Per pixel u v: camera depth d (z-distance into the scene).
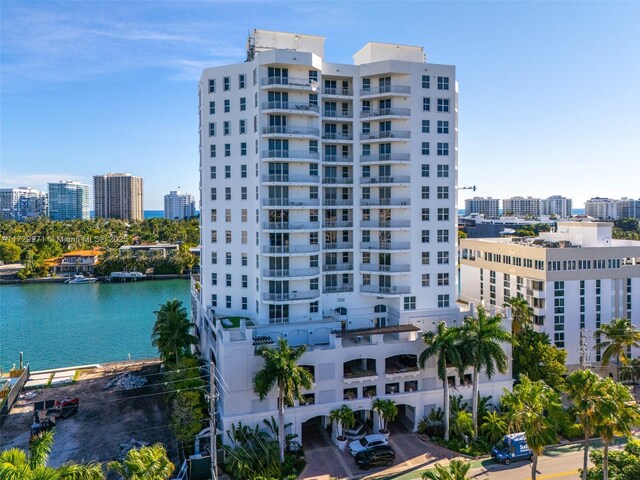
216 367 50.16
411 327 53.12
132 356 79.12
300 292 56.22
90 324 99.94
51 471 23.33
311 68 56.59
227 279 59.44
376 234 60.09
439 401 51.47
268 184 55.38
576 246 72.12
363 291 59.41
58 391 58.00
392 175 59.06
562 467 42.59
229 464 40.91
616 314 67.31
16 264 174.88
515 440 43.41
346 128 60.94
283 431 42.84
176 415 45.25
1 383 59.38
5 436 46.91
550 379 54.56
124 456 42.69
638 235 149.62
